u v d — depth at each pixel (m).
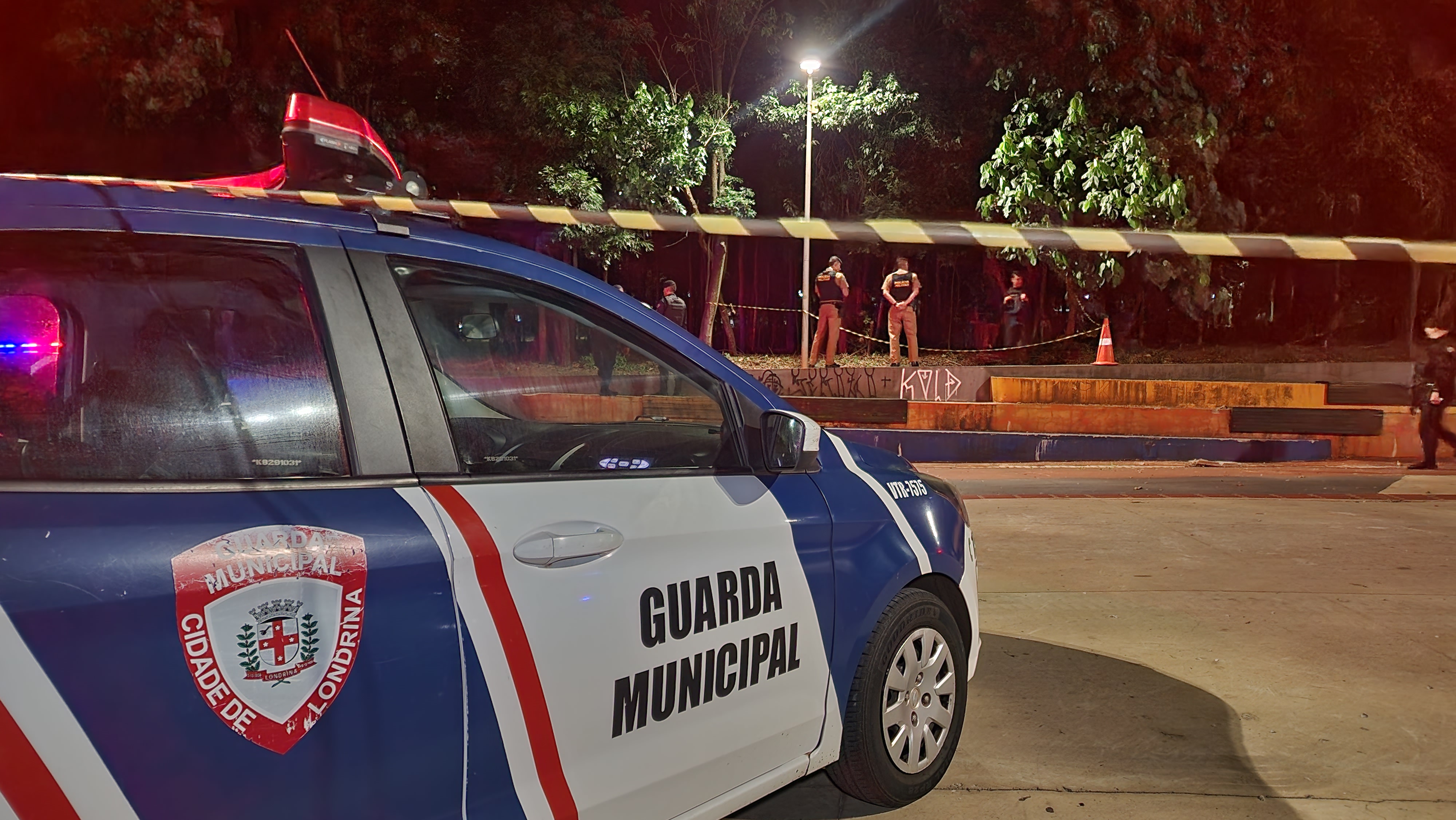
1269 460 12.52
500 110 18.36
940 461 12.73
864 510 2.95
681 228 3.23
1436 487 10.31
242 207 2.02
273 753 1.71
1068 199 17.91
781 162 23.52
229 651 1.67
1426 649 4.77
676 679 2.33
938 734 3.23
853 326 23.59
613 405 5.69
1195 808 3.19
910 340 16.48
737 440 2.71
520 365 5.34
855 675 2.90
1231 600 5.64
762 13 20.25
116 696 1.55
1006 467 12.17
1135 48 17.50
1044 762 3.52
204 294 1.95
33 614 1.50
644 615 2.26
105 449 1.74
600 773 2.17
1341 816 3.15
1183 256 17.67
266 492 1.81
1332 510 8.68
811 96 18.81
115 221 1.85
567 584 2.12
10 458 1.66
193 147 17.64
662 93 18.45
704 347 2.72
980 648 4.64
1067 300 20.58
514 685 2.01
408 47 17.61
